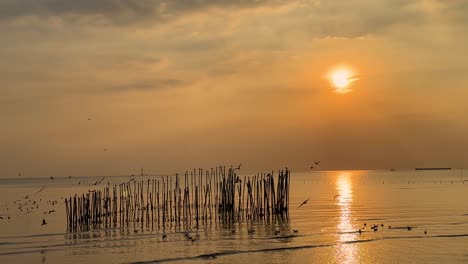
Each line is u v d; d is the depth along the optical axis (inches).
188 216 2886.3
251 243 1982.0
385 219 2691.9
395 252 1802.4
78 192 5969.5
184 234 2224.4
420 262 1664.6
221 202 3208.7
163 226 2503.7
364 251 1824.6
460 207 3326.8
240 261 1683.1
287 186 2950.3
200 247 1915.6
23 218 2930.6
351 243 1964.8
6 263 1710.1
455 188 5816.9
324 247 1892.2
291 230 2314.2
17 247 1957.4
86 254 1822.1
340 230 2293.3
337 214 2955.2
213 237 2135.8
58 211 3368.6
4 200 4584.2
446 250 1830.7
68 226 2524.6
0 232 2329.0
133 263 1673.2
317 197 4549.7
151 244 1991.9
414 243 1952.5
